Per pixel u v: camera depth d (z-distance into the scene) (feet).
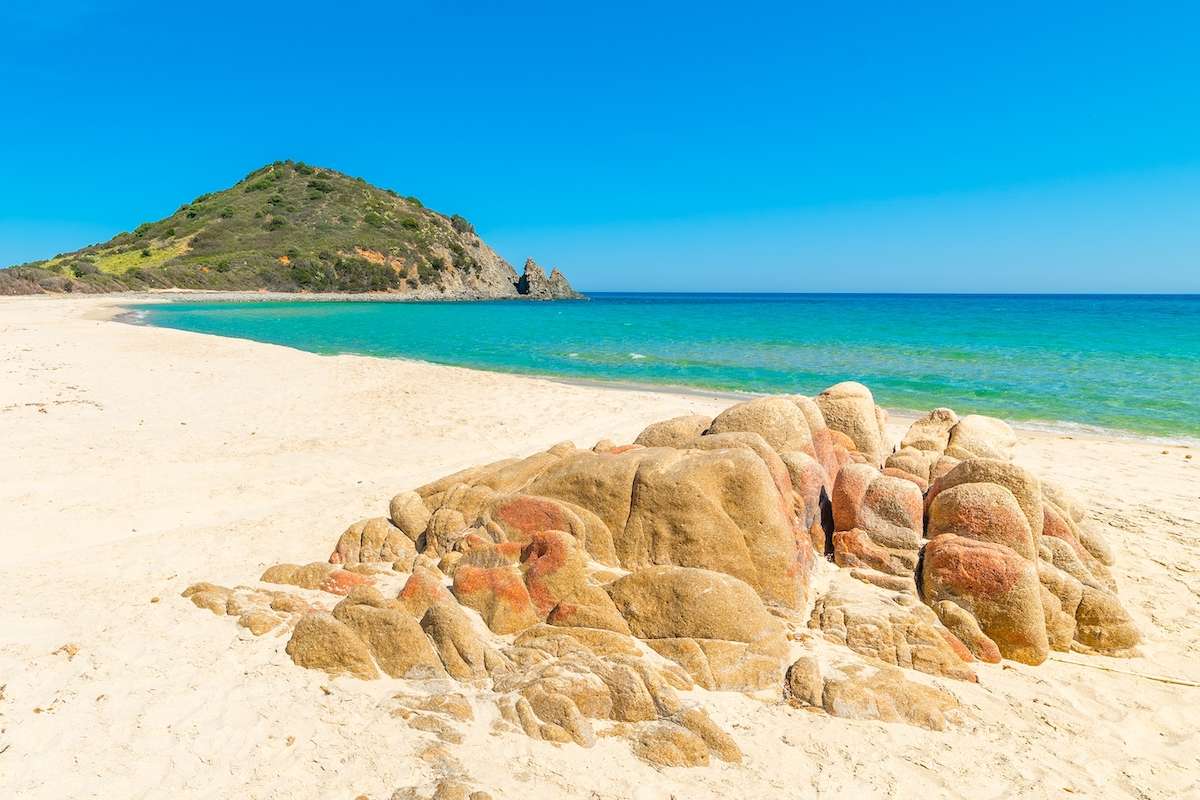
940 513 20.90
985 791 14.42
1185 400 60.49
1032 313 241.76
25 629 20.33
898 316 219.61
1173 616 21.63
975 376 74.95
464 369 76.74
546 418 51.75
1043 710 16.88
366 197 375.45
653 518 19.89
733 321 188.96
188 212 339.16
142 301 216.74
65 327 107.65
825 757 15.17
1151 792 14.52
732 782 14.49
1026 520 20.03
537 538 20.13
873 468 22.82
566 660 17.16
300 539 27.91
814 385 71.20
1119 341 114.32
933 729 16.11
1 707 16.58
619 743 15.49
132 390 56.65
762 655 17.43
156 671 18.12
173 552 26.61
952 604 19.22
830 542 22.38
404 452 42.14
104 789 14.21
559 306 321.32
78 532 28.53
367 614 18.58
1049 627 19.53
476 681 17.31
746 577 19.17
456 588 19.84
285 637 19.63
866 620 18.79
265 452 41.19
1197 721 16.78
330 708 16.69
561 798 14.02
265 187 366.63
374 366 75.56
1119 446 44.27
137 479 35.22
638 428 49.11
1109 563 22.99
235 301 246.88
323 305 241.76
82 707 16.67
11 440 40.57
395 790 14.20
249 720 16.25
